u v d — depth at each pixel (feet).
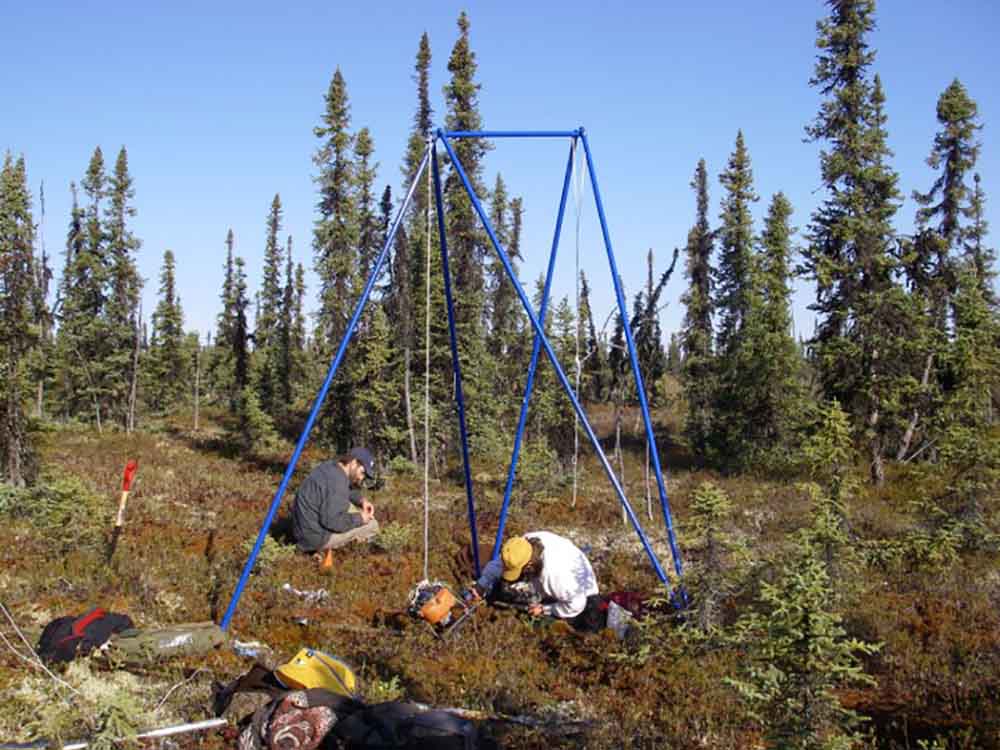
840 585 28.94
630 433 126.82
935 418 59.52
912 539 41.68
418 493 68.39
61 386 132.26
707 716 22.63
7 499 46.29
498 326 127.44
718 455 94.27
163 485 65.57
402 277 89.86
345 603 33.65
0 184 63.46
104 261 138.00
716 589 27.50
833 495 32.24
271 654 26.94
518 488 60.13
